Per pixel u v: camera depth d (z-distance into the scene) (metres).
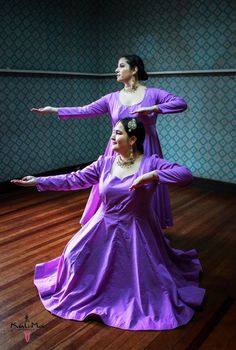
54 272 2.27
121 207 1.90
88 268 1.95
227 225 3.17
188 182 1.85
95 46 5.02
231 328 1.82
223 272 2.38
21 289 2.13
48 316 1.88
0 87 3.94
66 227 3.08
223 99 4.14
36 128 4.41
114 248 1.91
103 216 1.95
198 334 1.76
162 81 4.58
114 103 2.58
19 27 4.02
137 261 1.88
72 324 1.82
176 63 4.40
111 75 5.01
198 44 4.18
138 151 1.96
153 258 1.93
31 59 4.22
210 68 4.15
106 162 2.01
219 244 2.79
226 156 4.25
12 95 4.08
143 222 1.95
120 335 1.74
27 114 4.28
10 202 3.76
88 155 5.23
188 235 2.95
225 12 3.92
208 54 4.14
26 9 4.05
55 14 4.38
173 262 2.31
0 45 3.88
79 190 4.21
